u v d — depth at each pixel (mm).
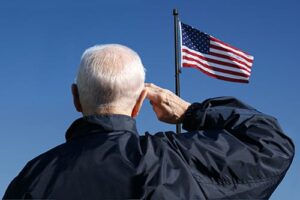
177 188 2443
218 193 2510
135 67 2742
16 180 2592
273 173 2584
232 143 2629
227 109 2844
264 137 2666
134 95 2738
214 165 2551
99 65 2707
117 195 2430
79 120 2734
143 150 2578
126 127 2684
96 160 2537
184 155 2576
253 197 2551
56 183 2494
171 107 3016
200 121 2850
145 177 2461
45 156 2646
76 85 2830
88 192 2455
